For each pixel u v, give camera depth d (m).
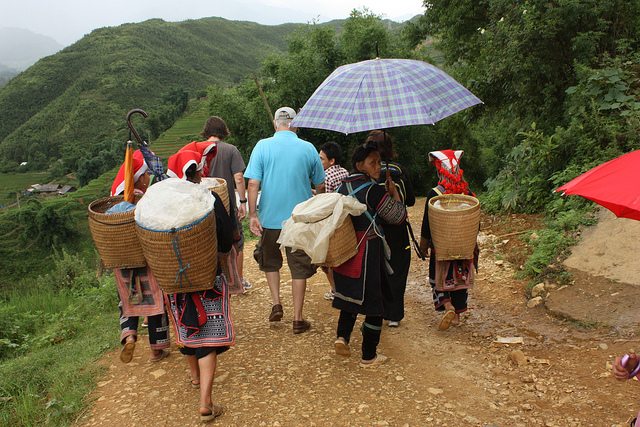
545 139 8.35
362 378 4.21
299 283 5.14
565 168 7.90
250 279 7.26
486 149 23.70
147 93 191.12
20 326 7.20
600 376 3.93
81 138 158.75
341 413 3.73
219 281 3.77
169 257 3.40
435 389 3.98
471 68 16.38
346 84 4.06
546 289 5.45
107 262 4.00
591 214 6.45
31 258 70.94
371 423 3.59
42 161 156.38
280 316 5.29
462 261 4.74
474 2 17.22
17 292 10.44
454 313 4.83
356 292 4.10
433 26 22.25
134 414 3.90
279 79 26.83
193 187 3.57
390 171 4.24
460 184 4.91
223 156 5.81
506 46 9.82
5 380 4.67
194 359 4.11
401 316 4.38
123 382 4.42
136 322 4.27
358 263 4.11
